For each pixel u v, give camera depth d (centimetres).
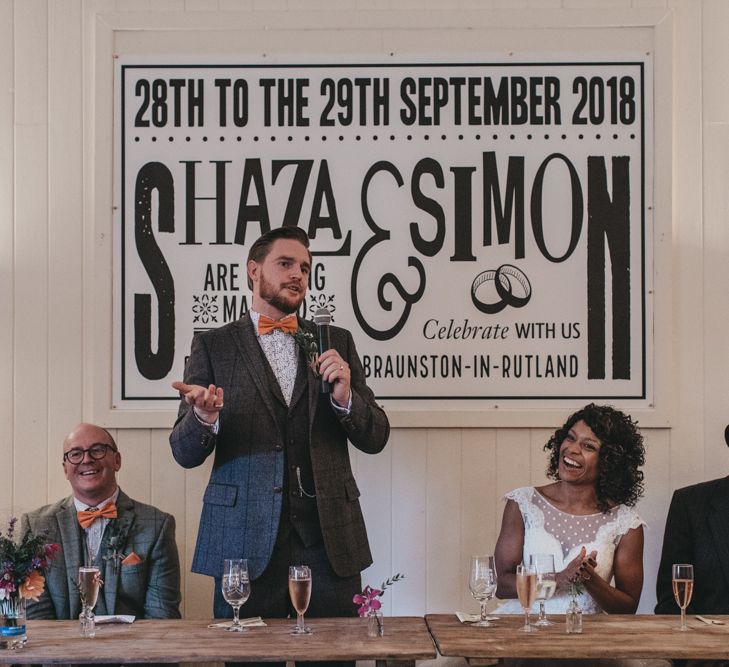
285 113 373
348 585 296
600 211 372
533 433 369
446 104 372
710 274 371
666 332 368
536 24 372
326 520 292
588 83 373
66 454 326
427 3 371
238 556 289
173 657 231
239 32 372
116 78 372
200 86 373
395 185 372
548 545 314
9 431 369
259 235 372
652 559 366
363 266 371
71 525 325
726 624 262
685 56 373
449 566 367
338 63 372
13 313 370
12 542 252
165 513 333
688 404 369
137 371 369
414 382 369
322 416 302
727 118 372
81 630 256
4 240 370
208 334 313
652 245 371
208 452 294
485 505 367
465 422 367
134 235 371
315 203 372
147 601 321
